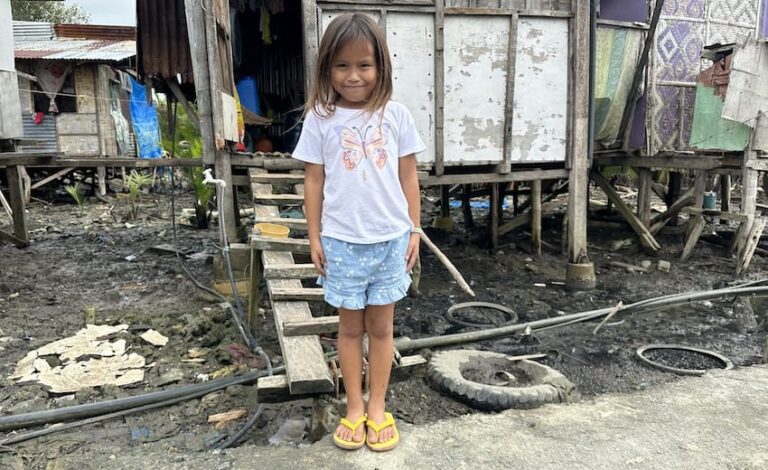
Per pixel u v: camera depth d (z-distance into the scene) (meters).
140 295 5.71
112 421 3.24
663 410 3.01
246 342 4.27
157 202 13.95
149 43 6.37
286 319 3.30
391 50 5.73
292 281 3.80
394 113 2.37
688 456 2.55
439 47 5.77
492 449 2.59
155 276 6.49
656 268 7.30
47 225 10.30
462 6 5.88
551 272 7.11
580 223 6.35
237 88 9.20
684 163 7.48
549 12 6.04
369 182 2.30
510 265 7.42
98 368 3.88
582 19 6.08
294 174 5.54
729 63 6.96
